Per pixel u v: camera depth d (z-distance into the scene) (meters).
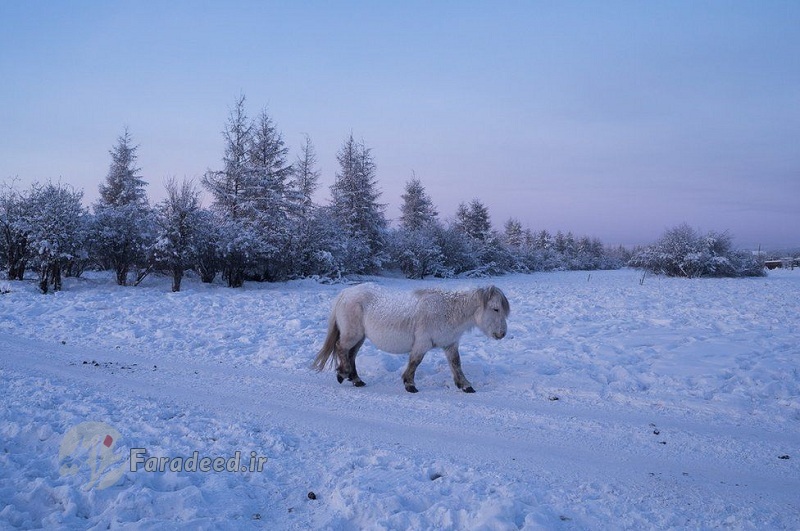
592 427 6.14
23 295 17.09
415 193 48.22
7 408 6.13
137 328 12.46
